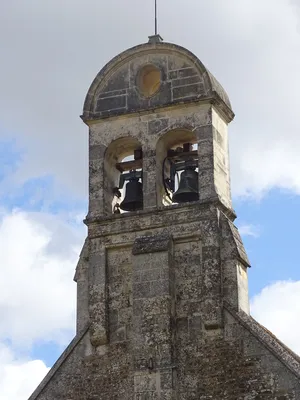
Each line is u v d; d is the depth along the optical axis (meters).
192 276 35.56
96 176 37.62
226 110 37.97
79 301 36.47
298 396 33.25
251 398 33.66
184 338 34.97
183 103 37.22
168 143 37.88
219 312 34.81
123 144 38.00
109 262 36.53
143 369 34.66
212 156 36.66
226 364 34.25
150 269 35.66
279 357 33.75
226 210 36.53
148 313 35.22
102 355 35.47
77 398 35.09
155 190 36.84
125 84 38.22
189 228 36.00
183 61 37.78
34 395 35.31
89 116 38.16
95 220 36.94
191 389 34.28
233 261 35.41
